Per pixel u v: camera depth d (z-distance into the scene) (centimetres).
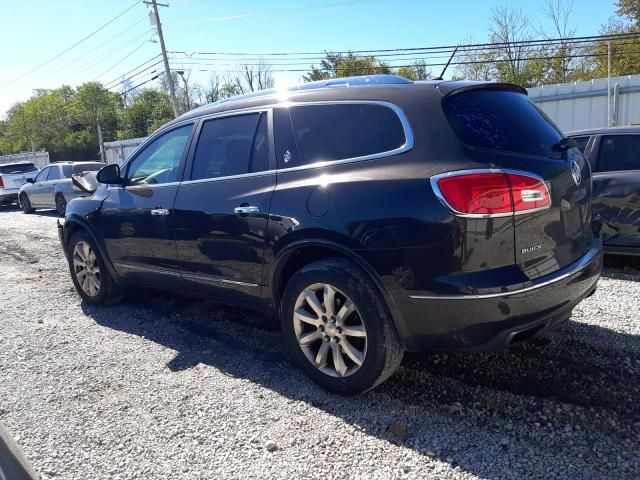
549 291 272
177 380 349
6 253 895
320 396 317
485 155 269
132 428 292
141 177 455
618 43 3200
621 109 1609
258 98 373
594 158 574
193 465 257
